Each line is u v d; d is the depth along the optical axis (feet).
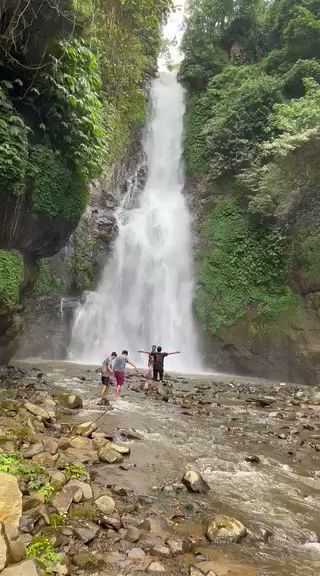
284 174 67.77
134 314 82.48
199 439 27.50
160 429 28.78
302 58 85.92
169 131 107.65
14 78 39.75
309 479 22.04
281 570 13.14
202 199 90.48
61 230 46.52
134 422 29.71
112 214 88.28
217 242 82.23
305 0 89.92
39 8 35.40
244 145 82.79
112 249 84.28
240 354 72.74
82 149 43.11
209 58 105.40
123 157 96.17
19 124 36.96
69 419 28.07
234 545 14.55
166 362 77.30
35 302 69.10
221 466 22.82
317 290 66.03
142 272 85.46
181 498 18.02
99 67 50.03
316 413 39.24
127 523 14.90
